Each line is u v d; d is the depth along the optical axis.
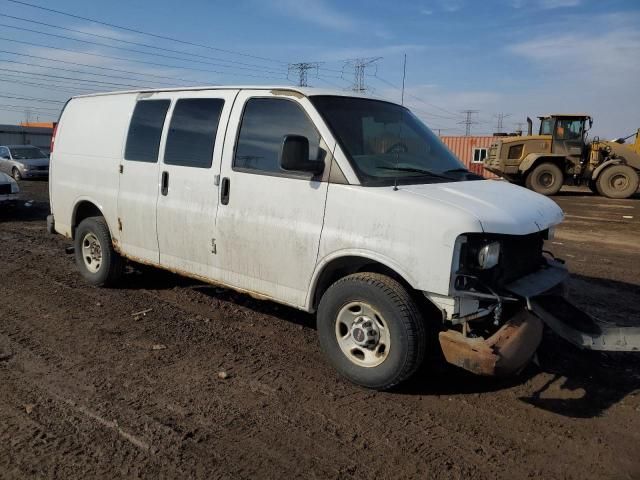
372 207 3.89
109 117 6.16
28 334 5.01
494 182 4.69
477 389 4.09
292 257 4.35
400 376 3.82
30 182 21.70
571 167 21.89
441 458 3.21
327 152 4.18
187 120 5.24
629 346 3.69
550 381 4.25
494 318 3.75
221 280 4.96
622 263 8.62
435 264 3.61
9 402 3.75
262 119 4.64
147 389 3.98
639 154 21.11
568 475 3.08
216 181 4.85
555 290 4.18
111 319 5.45
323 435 3.42
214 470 3.04
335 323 4.14
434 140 5.09
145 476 2.97
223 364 4.44
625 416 3.75
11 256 8.26
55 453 3.17
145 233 5.62
